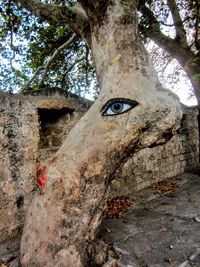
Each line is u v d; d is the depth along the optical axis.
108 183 2.64
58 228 2.36
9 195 3.30
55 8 3.50
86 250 2.42
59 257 2.29
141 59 2.85
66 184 2.44
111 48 2.90
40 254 2.32
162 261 2.63
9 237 3.26
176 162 7.16
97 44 3.08
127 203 4.73
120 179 5.20
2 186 3.23
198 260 2.62
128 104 2.60
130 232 3.41
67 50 8.12
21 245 2.52
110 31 2.94
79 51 8.30
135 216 4.05
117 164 2.64
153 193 5.39
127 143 2.58
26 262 2.37
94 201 2.49
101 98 2.73
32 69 8.42
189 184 6.14
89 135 2.59
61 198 2.41
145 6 6.37
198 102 6.86
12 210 3.32
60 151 2.67
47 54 7.87
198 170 7.59
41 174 2.61
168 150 6.83
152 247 2.95
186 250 2.85
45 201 2.46
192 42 7.38
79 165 2.48
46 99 3.89
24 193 3.47
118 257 2.71
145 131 2.69
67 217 2.38
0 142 3.24
